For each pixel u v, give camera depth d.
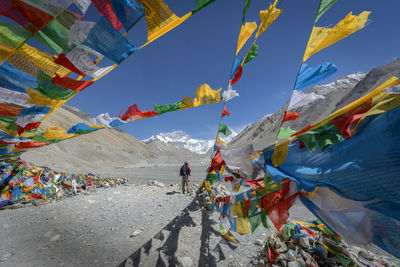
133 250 2.92
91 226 3.77
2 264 2.47
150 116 2.11
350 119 1.27
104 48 1.29
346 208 1.34
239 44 2.22
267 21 2.08
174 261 2.67
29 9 1.05
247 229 2.55
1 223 3.78
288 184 1.85
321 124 1.41
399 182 1.01
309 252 2.56
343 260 2.41
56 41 1.24
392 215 1.05
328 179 1.36
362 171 1.18
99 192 6.84
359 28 1.18
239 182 2.63
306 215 4.52
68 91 1.72
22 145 3.01
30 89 1.59
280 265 2.41
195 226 3.87
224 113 2.98
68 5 1.07
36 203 5.09
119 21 1.23
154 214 4.52
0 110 1.83
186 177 6.76
